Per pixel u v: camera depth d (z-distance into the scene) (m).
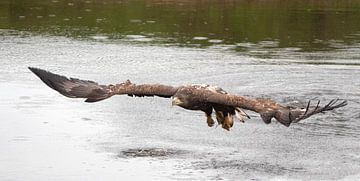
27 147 29.33
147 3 73.38
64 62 46.16
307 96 38.34
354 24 62.66
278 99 37.66
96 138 30.78
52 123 32.78
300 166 27.52
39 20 63.50
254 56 49.03
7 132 31.23
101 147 29.61
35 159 28.02
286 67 45.34
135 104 36.50
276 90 39.47
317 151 29.31
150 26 60.84
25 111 34.59
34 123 32.66
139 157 28.44
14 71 43.28
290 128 32.41
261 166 27.47
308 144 30.19
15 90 38.69
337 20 64.62
